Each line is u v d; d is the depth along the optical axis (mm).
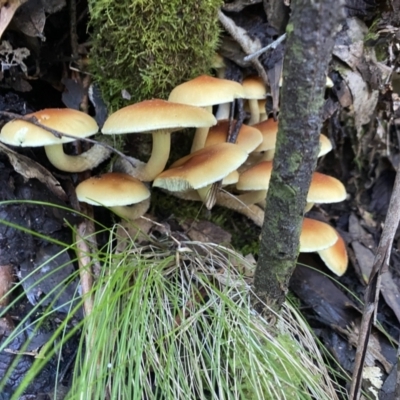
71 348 214
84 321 163
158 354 194
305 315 257
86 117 211
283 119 145
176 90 219
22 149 228
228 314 201
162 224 247
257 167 242
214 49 246
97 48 233
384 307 268
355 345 238
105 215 253
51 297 216
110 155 246
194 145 242
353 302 267
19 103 243
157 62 226
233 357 190
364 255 295
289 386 188
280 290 195
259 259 189
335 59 278
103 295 185
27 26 224
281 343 198
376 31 274
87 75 251
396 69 290
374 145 326
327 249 272
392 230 186
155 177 236
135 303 187
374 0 268
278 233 173
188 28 224
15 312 213
